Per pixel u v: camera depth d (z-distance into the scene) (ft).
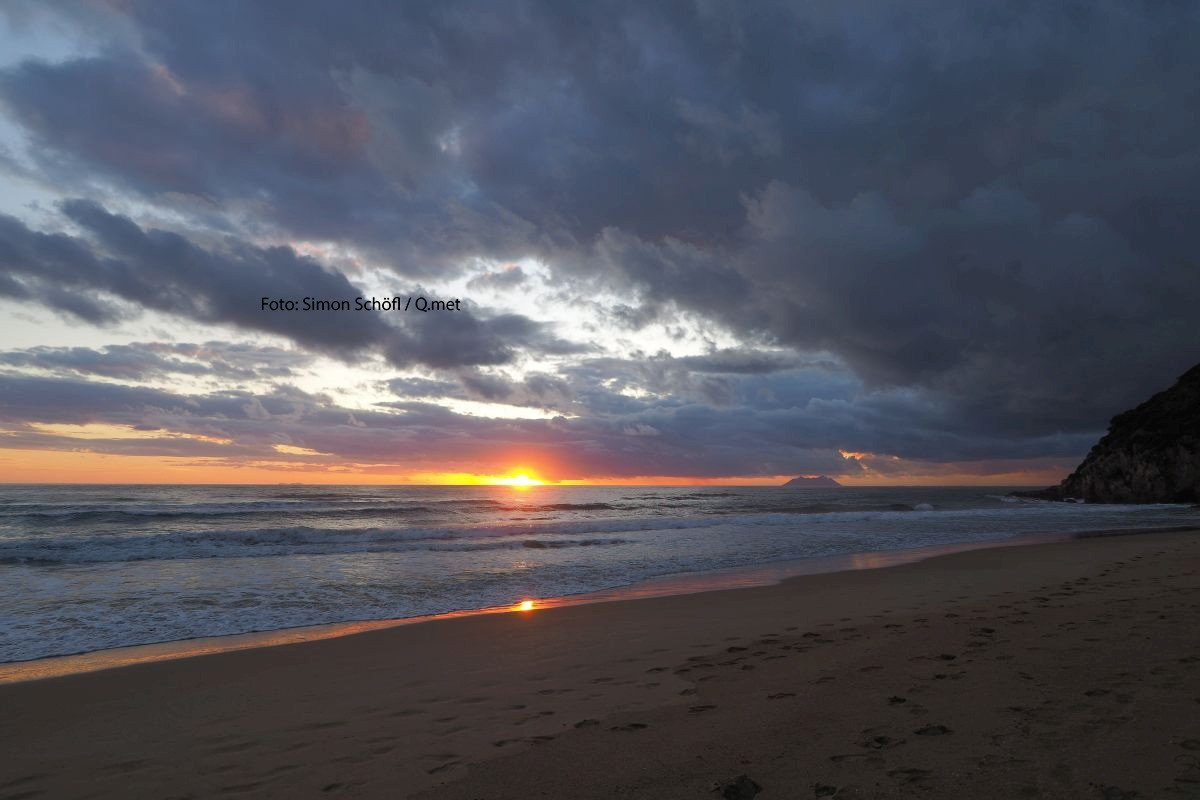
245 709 18.34
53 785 13.47
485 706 17.74
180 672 22.72
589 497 258.16
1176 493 169.07
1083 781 10.05
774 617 30.09
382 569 49.57
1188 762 10.50
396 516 112.88
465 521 103.65
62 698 19.83
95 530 85.15
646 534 78.69
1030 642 20.71
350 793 12.30
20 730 16.99
